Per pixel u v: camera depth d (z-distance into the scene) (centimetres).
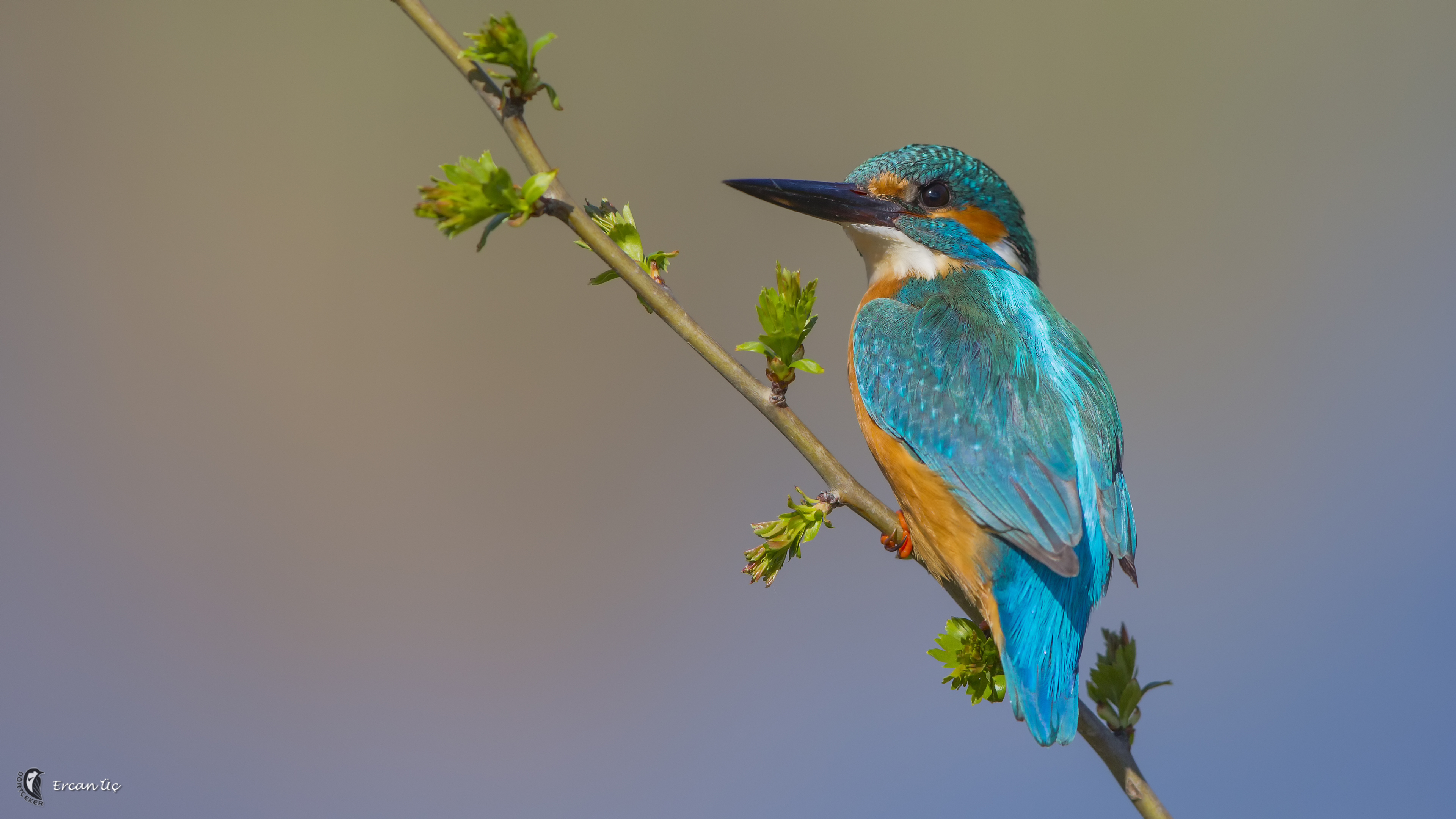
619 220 685
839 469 673
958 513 789
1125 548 777
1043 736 704
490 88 614
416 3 617
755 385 673
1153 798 694
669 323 663
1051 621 749
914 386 826
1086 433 801
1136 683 709
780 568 670
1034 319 862
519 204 601
